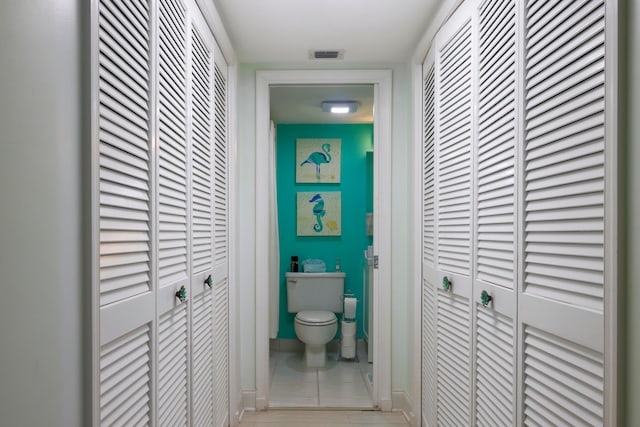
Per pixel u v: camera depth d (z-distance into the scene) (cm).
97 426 91
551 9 119
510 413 140
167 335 147
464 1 189
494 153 157
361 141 455
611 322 89
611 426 89
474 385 173
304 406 302
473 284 175
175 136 158
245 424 274
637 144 83
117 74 107
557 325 112
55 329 79
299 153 454
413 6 215
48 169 77
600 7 98
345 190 454
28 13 71
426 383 251
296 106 395
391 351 296
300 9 218
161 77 143
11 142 67
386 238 295
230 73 269
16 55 68
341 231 453
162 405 141
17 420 68
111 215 104
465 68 189
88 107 89
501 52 150
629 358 86
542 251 121
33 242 72
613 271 88
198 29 189
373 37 252
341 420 281
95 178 91
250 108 295
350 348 411
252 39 255
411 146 279
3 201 65
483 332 167
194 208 186
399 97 296
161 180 142
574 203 107
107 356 103
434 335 228
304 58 286
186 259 172
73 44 85
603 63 96
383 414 291
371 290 397
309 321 386
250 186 295
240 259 293
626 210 87
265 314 297
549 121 120
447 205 210
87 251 89
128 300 112
